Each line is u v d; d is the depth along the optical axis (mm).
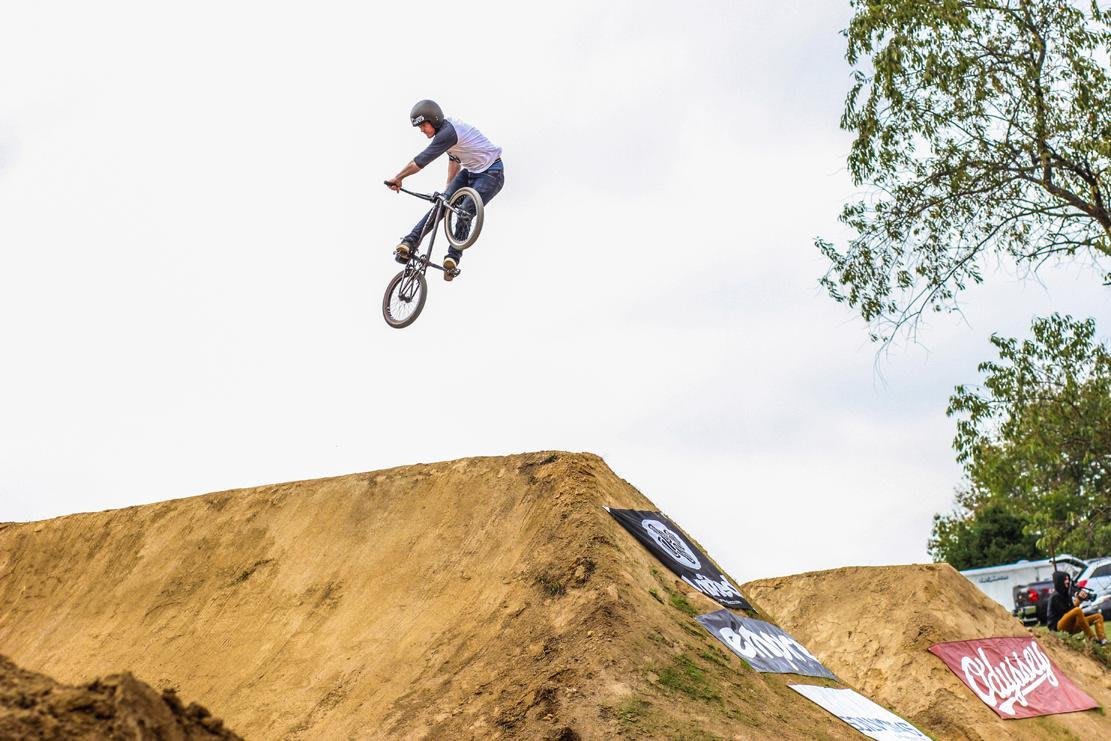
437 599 11680
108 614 15109
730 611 11422
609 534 11352
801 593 19297
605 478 12859
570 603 10352
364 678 10836
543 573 11016
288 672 11602
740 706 9367
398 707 9961
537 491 12531
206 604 14008
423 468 14203
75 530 17891
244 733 10703
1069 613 20984
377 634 11578
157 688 12422
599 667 9242
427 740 9203
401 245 11805
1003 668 16125
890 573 18250
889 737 10602
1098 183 18516
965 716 14820
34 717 4777
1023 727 14953
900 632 16672
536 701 9023
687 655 9844
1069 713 15969
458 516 12953
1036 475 22281
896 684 15820
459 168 12047
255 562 14336
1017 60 18281
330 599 12742
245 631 12953
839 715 10422
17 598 17031
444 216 11773
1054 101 18422
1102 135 18000
